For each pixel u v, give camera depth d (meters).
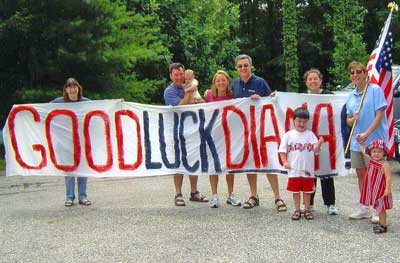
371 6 26.66
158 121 7.78
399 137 9.70
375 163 6.01
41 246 5.84
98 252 5.56
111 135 7.88
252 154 7.45
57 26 12.48
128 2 16.61
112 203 7.97
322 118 7.13
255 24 29.42
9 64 13.39
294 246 5.59
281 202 7.20
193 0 18.97
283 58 25.89
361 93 6.49
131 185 9.63
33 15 12.46
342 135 7.03
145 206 7.68
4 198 8.72
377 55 6.81
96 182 10.05
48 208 7.74
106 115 7.87
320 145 6.79
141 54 14.02
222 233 6.14
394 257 5.16
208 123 7.59
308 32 26.62
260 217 6.84
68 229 6.50
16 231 6.48
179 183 7.77
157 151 7.79
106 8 13.27
